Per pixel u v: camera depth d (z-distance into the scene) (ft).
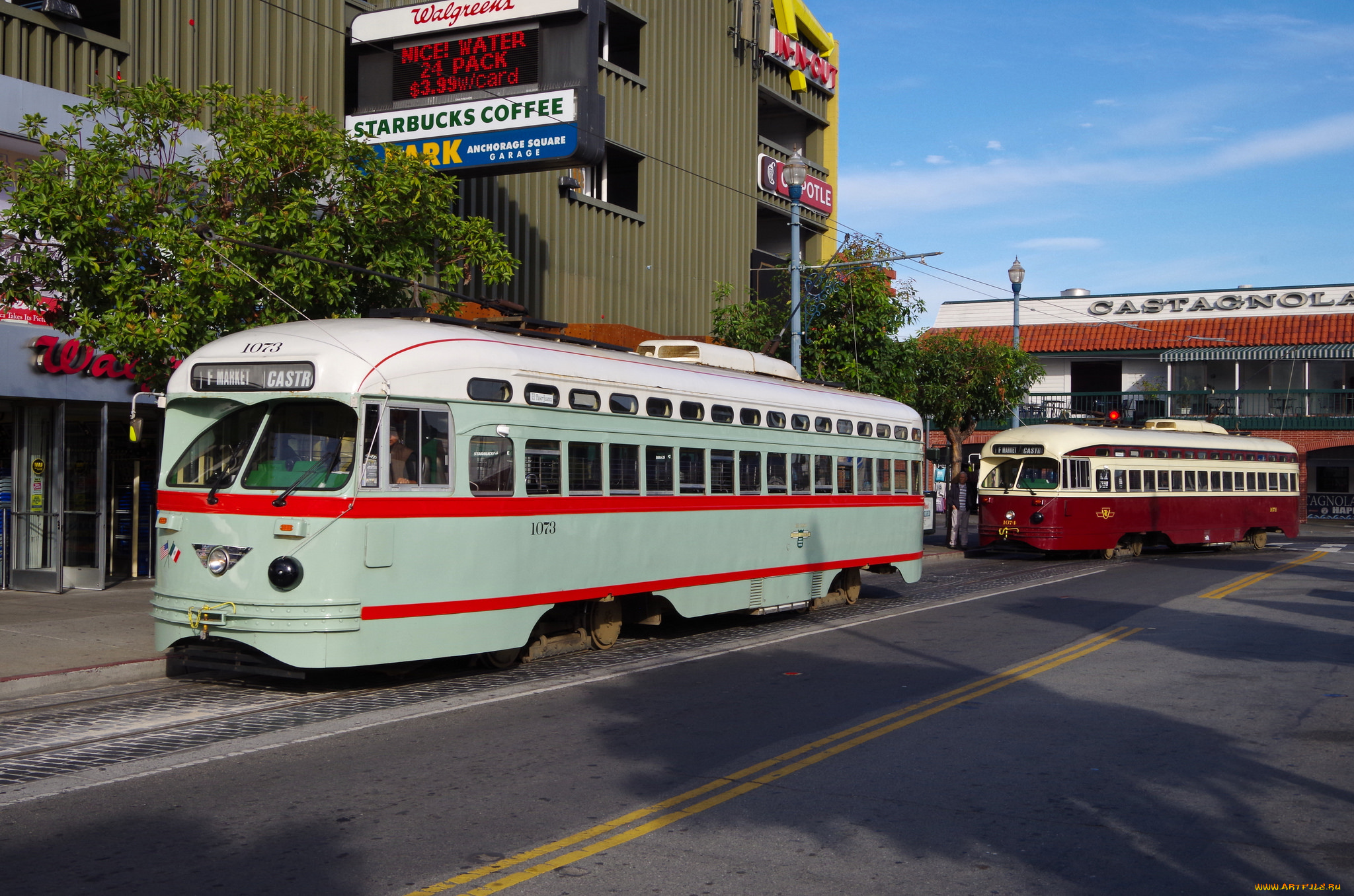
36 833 20.94
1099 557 100.53
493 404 36.29
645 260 97.19
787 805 23.36
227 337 34.94
